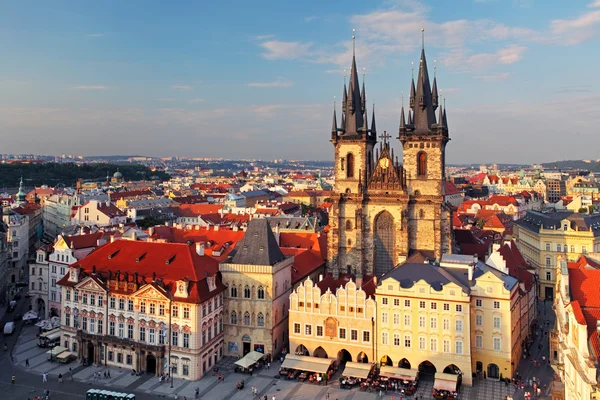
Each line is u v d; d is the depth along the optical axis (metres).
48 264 166.62
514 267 151.38
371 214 165.75
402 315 123.38
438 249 159.88
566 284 94.56
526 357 134.12
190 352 123.12
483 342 120.69
